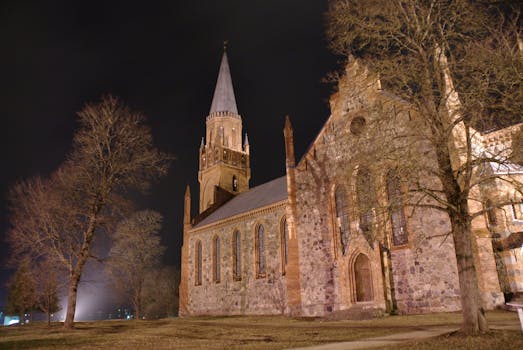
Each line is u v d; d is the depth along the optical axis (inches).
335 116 1561.3
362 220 1425.9
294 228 1633.9
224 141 3789.4
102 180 1344.7
